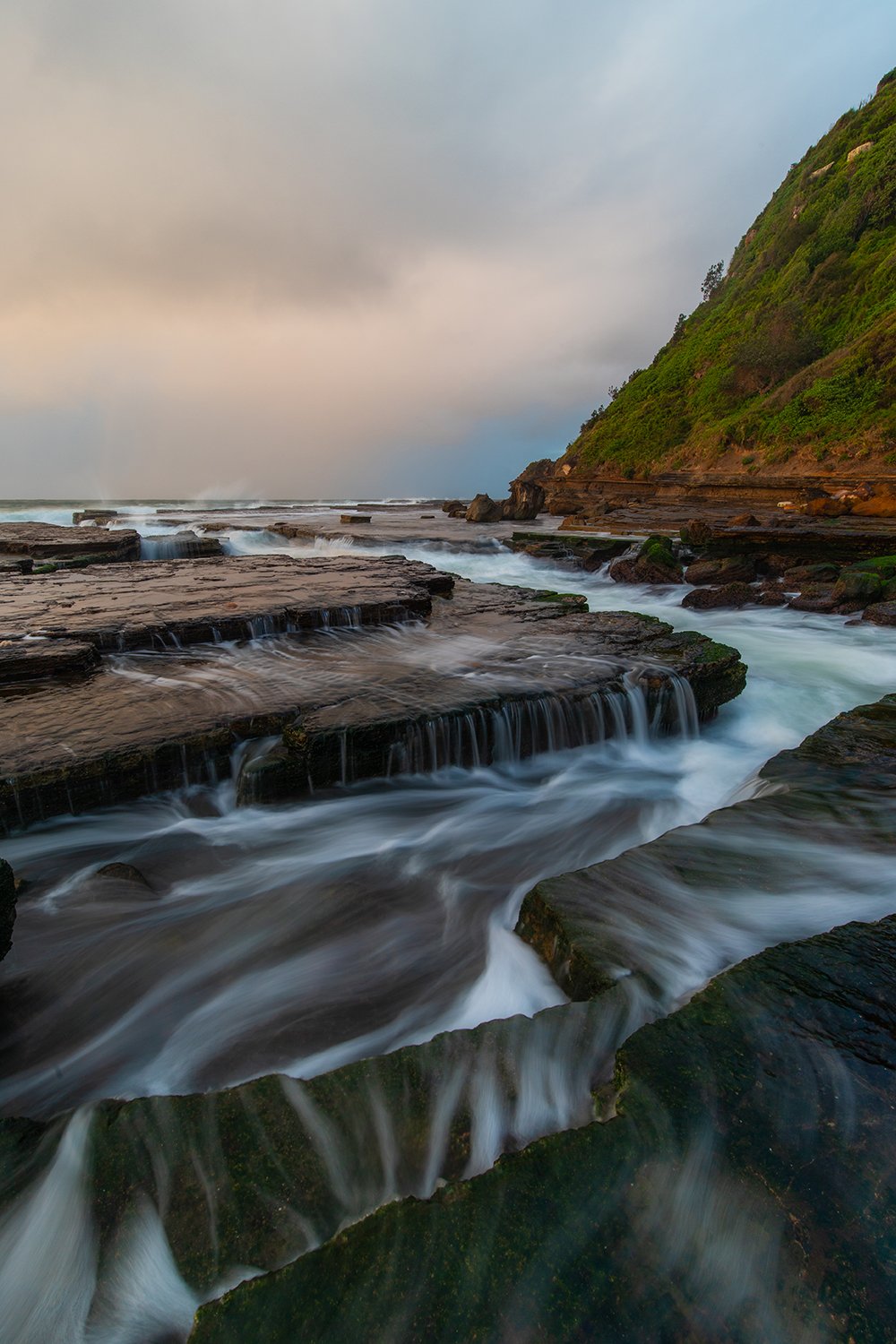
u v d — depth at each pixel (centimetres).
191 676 634
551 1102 204
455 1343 136
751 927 290
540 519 3684
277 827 466
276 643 775
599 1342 135
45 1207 180
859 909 303
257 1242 167
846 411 3731
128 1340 157
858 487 2605
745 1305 141
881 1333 133
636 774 577
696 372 6038
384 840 459
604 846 461
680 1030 213
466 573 1891
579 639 798
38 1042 283
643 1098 189
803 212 6166
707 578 1563
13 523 2166
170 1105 206
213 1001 309
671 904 305
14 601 908
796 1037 211
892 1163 168
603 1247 152
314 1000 309
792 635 1121
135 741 470
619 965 262
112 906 368
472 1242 154
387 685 606
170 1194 180
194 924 363
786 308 5106
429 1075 213
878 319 4144
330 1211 173
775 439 4097
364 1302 144
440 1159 187
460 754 544
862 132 6225
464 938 355
